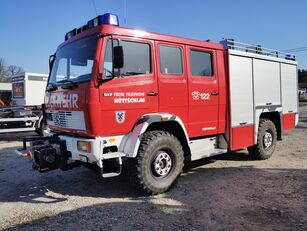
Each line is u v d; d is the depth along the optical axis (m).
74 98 5.05
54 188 5.99
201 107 6.27
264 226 4.05
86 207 4.91
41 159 5.05
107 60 4.91
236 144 7.06
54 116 5.83
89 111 4.76
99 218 4.46
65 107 5.32
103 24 4.96
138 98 5.23
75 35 5.60
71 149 5.14
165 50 5.67
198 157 6.27
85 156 4.91
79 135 5.12
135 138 5.04
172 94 5.71
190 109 6.04
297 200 4.91
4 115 12.93
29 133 14.84
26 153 5.61
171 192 5.49
